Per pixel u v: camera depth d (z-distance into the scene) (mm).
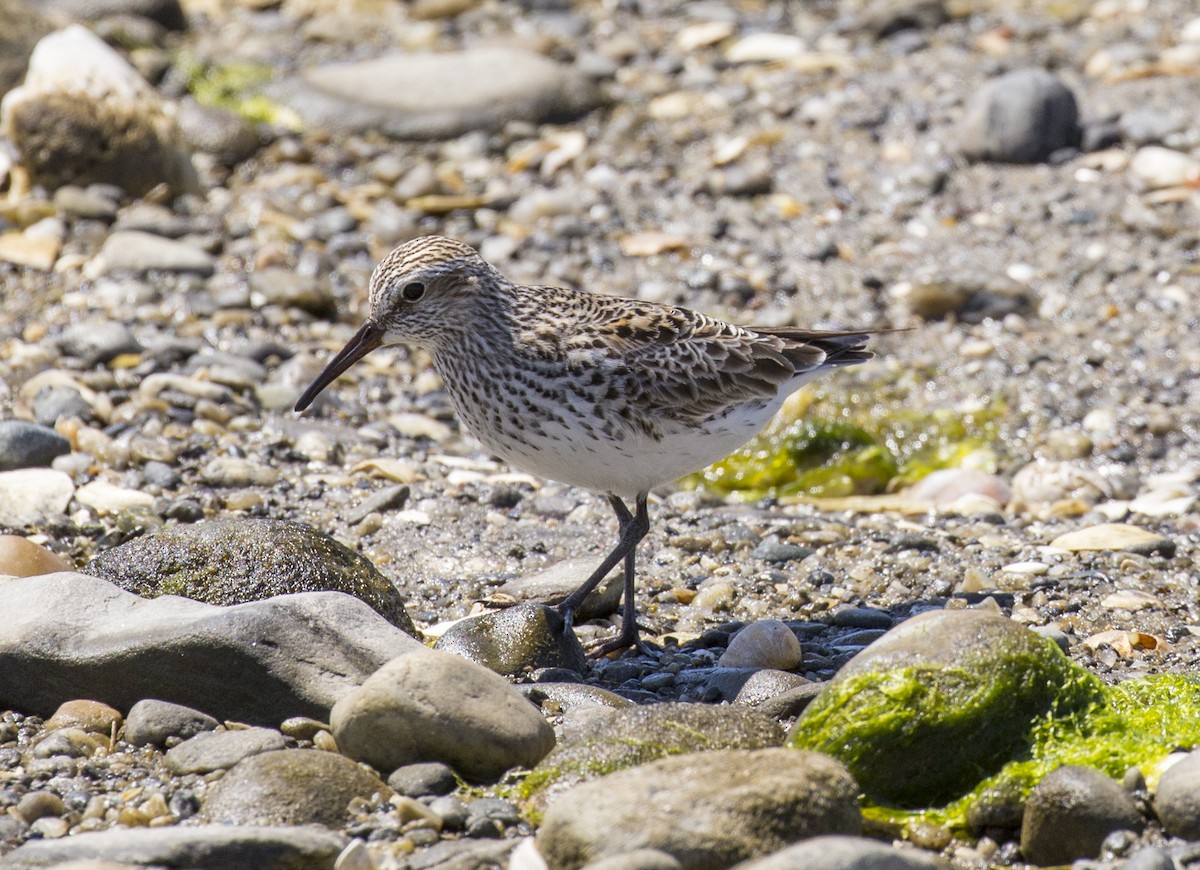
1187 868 7035
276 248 17109
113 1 22203
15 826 7520
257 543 9867
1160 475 13703
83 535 11711
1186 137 18609
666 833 6828
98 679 8766
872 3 23328
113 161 17781
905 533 12188
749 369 10586
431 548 11953
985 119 18734
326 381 10609
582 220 18000
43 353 14758
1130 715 8281
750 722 8227
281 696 8648
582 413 10070
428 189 18703
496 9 23406
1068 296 16500
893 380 15539
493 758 8086
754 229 17906
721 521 12547
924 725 7969
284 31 22875
